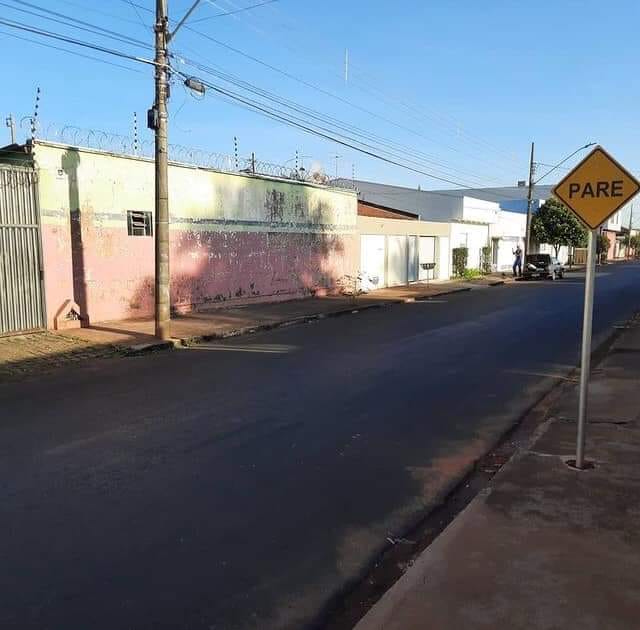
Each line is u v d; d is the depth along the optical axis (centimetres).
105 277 1536
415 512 491
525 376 990
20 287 1302
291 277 2272
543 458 584
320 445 646
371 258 2892
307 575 394
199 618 346
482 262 4362
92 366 1088
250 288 2059
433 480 558
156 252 1325
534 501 482
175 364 1104
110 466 581
